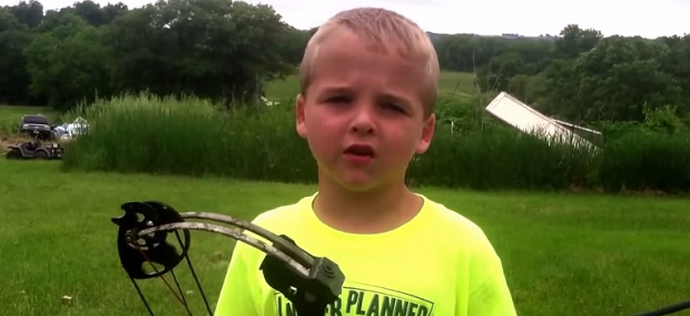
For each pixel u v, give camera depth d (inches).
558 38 1711.4
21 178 594.2
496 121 834.2
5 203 434.0
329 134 65.1
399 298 67.3
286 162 669.3
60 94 2802.7
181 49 2347.4
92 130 694.5
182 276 252.2
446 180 663.8
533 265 294.8
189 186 567.2
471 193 615.5
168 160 676.1
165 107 707.4
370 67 64.4
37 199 456.8
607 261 307.1
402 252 68.6
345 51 64.9
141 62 2340.1
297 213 72.4
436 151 664.4
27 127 1754.4
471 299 69.7
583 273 282.4
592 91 1360.7
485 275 69.9
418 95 66.0
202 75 2287.2
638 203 569.3
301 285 54.5
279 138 674.8
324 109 65.6
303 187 594.2
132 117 690.2
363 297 67.4
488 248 71.3
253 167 671.1
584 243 353.1
